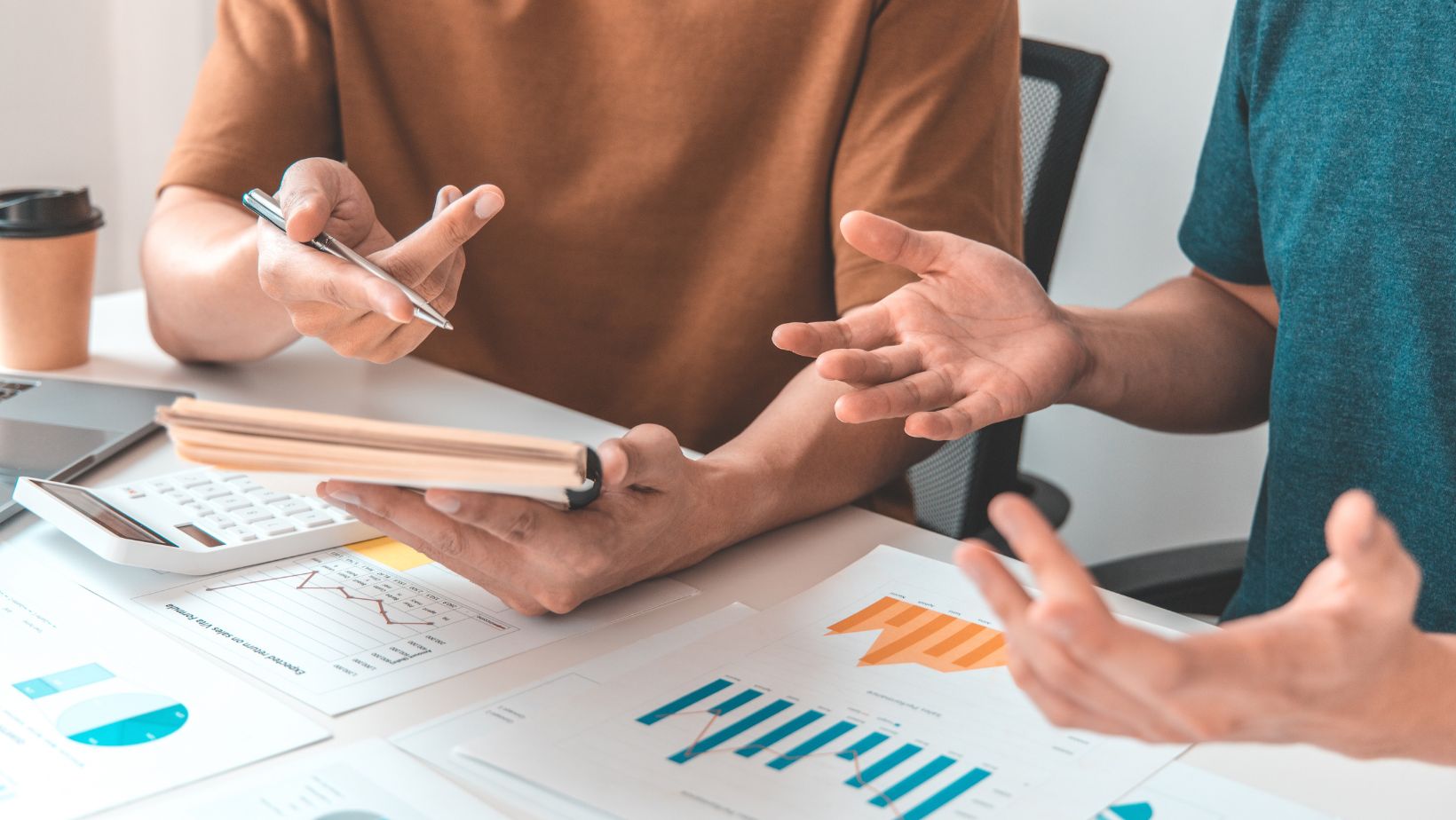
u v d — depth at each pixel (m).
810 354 0.71
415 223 1.11
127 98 1.79
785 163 1.04
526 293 1.11
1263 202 0.92
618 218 1.08
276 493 0.73
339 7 1.05
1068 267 1.75
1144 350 0.90
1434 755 0.39
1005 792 0.47
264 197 0.71
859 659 0.58
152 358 1.00
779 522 0.75
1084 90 1.16
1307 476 0.88
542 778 0.47
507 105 1.07
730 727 0.51
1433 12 0.80
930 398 0.68
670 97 1.04
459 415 0.90
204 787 0.45
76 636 0.57
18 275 0.91
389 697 0.53
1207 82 1.56
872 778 0.48
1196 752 0.51
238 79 1.04
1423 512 0.82
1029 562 0.32
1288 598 0.89
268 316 0.90
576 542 0.58
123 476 0.76
